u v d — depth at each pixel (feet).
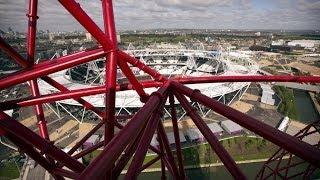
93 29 30.73
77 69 407.03
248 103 279.90
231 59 441.27
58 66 32.14
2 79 29.78
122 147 19.11
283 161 172.55
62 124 232.32
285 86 348.18
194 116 35.35
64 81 289.12
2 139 208.23
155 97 31.04
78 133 215.31
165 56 482.69
